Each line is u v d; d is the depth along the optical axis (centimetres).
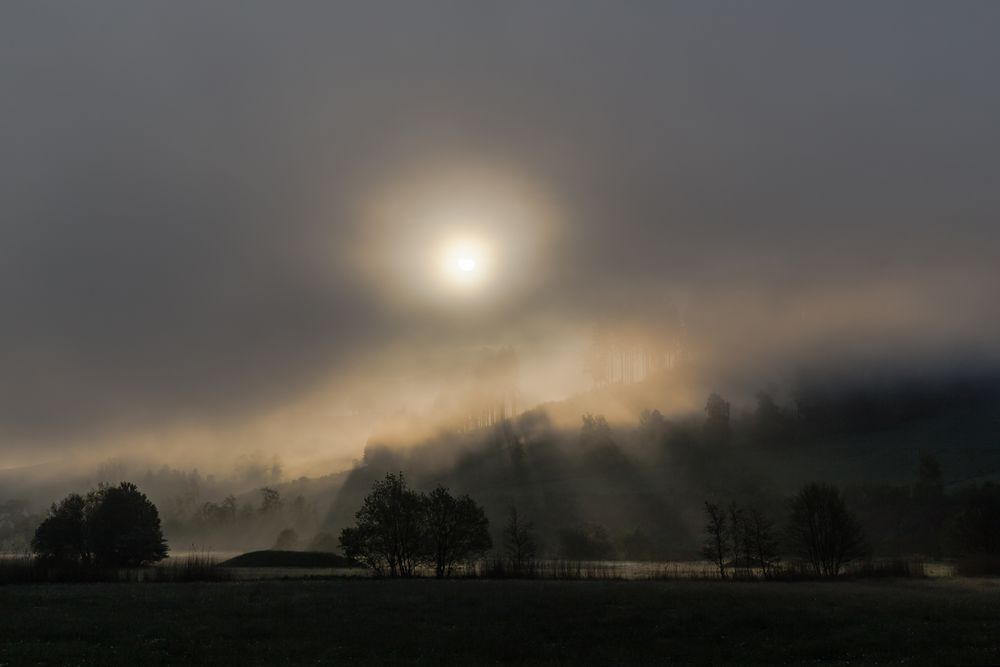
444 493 8781
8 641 3450
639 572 8162
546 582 6856
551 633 3719
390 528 8531
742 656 3170
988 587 5922
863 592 5428
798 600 4856
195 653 3191
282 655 3158
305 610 4462
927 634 3466
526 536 10756
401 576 8062
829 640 3384
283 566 10888
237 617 4197
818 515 8306
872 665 2853
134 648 3272
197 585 6531
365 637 3578
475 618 4162
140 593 5600
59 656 3092
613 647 3378
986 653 2981
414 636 3606
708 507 10262
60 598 5172
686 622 3972
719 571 8269
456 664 2994
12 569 7400
